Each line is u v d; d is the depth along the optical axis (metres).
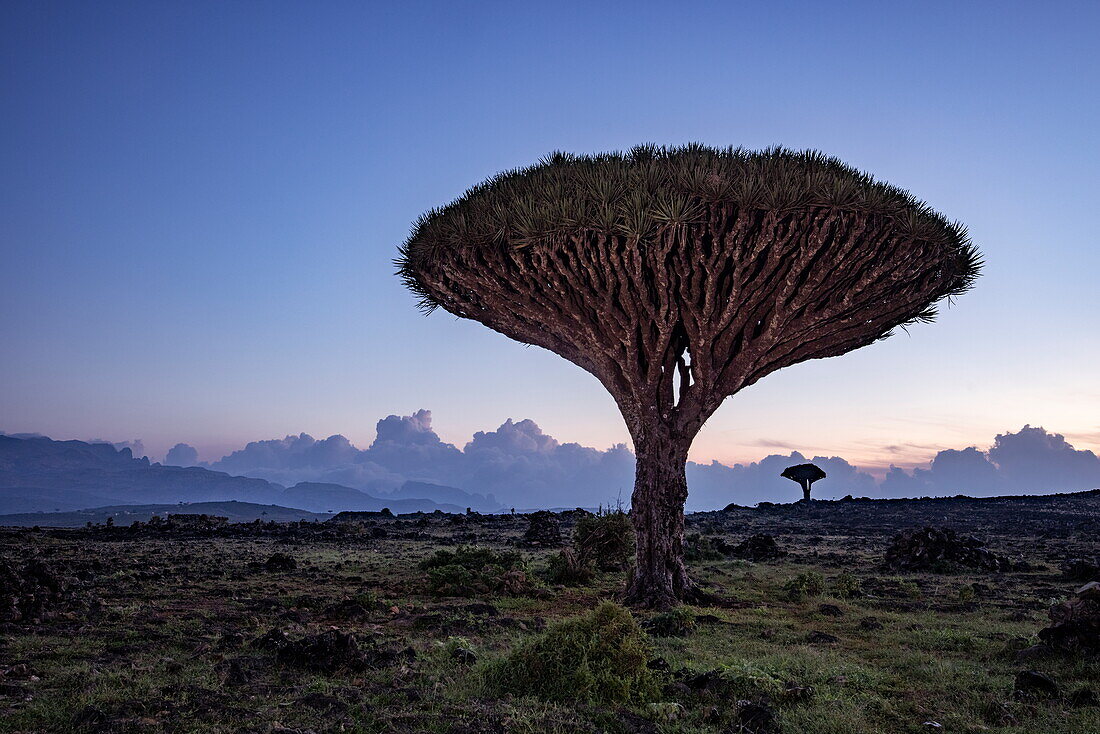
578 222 12.34
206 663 7.62
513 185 14.11
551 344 15.29
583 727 5.73
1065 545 25.42
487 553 18.03
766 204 12.05
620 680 6.66
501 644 9.25
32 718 5.61
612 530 19.55
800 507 46.47
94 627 9.57
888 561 20.67
